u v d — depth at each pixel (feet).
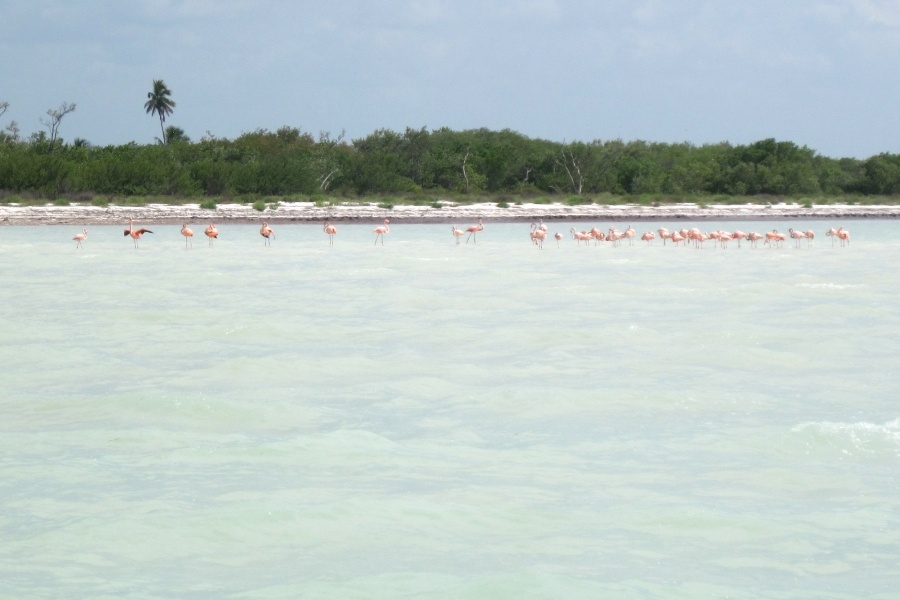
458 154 620.90
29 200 466.29
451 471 66.33
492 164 613.52
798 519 57.67
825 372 99.09
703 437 74.54
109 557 51.96
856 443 72.23
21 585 48.44
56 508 58.80
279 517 57.21
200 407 82.99
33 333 122.11
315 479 64.34
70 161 510.17
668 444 72.95
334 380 95.50
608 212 507.71
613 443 73.31
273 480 64.08
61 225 403.54
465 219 477.36
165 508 58.54
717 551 53.06
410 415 82.02
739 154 653.30
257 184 529.45
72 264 224.33
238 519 56.75
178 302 152.76
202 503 59.52
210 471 65.98
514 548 53.31
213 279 188.85
